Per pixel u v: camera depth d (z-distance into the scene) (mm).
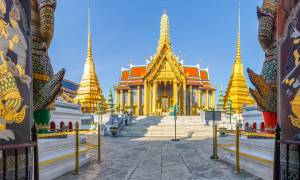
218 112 15773
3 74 5312
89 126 42500
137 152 19219
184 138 35219
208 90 75312
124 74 78438
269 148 10008
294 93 6039
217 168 12438
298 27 5988
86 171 11719
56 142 11070
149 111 68188
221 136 37750
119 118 45344
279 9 6852
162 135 40031
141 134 40688
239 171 11367
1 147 4605
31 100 6344
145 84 68688
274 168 6242
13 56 5660
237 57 64625
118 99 76062
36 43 11391
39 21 11500
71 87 60469
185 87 68250
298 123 5879
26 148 5621
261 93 11312
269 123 11500
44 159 9688
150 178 10352
